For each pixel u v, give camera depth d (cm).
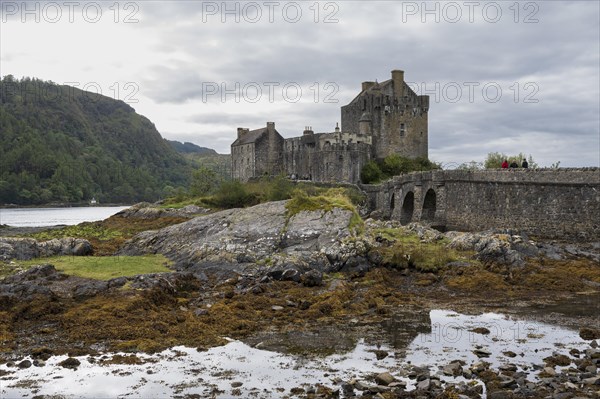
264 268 3462
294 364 1967
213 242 3938
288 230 3978
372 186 8262
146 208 6850
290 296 2975
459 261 3688
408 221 7050
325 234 3872
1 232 6725
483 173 5375
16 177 19825
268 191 6644
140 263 3541
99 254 4188
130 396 1691
